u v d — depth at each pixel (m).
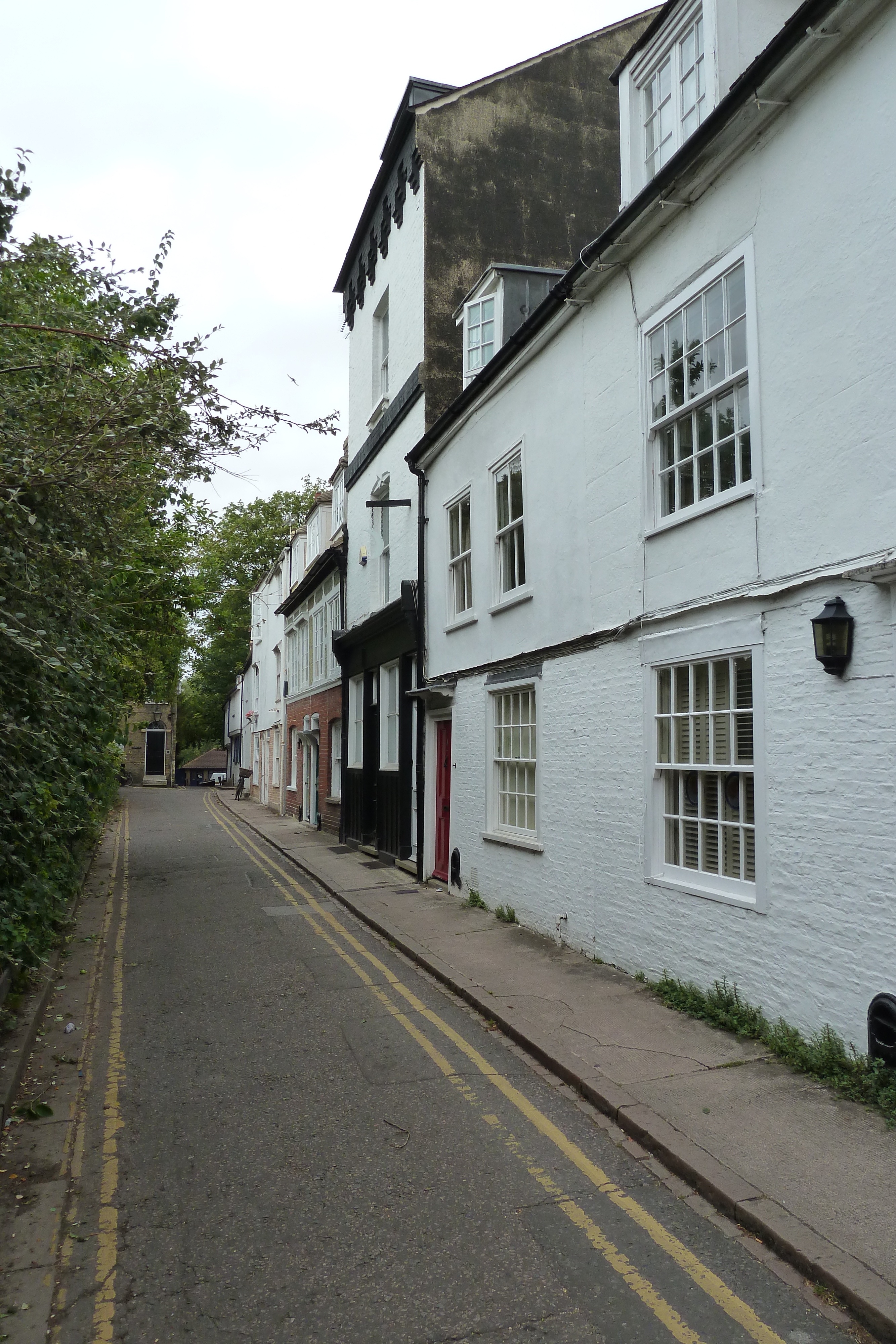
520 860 10.00
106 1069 6.00
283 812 28.41
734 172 6.51
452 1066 6.00
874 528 5.18
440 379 14.05
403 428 15.17
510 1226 3.98
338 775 21.20
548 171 15.12
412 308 14.84
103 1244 3.89
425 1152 4.73
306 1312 3.39
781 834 5.84
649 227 7.43
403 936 9.68
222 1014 7.23
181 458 6.24
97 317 6.50
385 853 15.68
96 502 6.36
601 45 15.79
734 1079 5.36
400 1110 5.29
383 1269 3.67
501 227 14.69
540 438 9.72
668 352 7.41
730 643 6.39
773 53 5.64
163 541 13.11
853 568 5.31
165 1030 6.82
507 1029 6.60
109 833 23.12
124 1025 6.94
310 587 23.89
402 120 15.00
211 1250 3.83
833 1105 4.94
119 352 6.96
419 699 13.60
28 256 6.15
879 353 5.17
